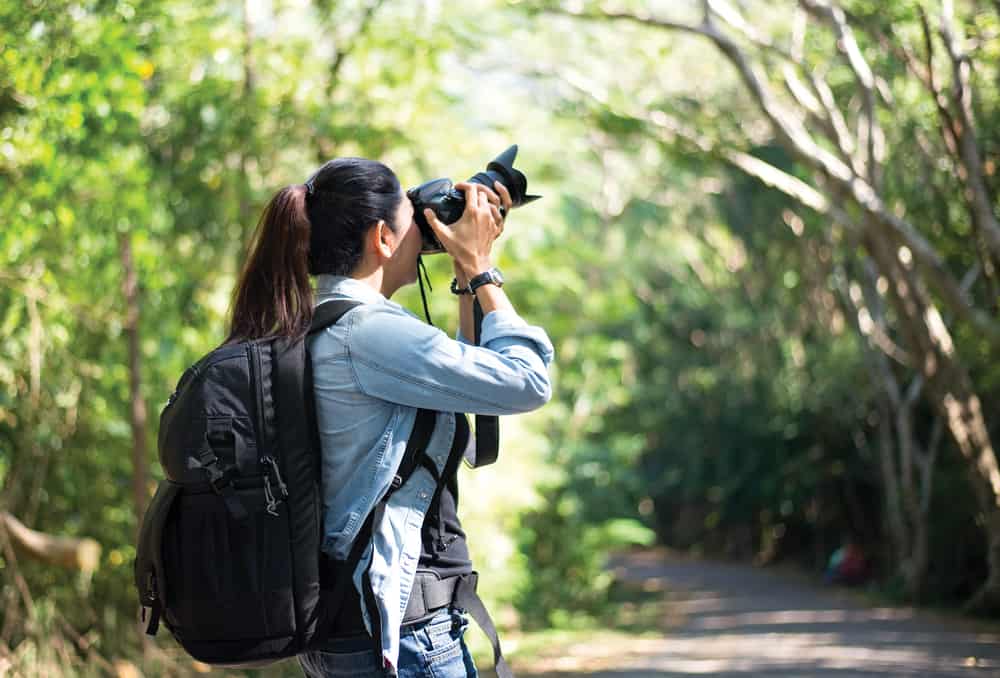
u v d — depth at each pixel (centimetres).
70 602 902
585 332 2336
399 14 1159
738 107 1894
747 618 1961
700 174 2292
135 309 951
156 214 998
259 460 225
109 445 1009
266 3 1167
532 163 1456
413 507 235
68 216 845
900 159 1611
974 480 1716
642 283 3372
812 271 2527
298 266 240
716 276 3319
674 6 1648
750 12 1730
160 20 916
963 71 1256
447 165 1223
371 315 237
